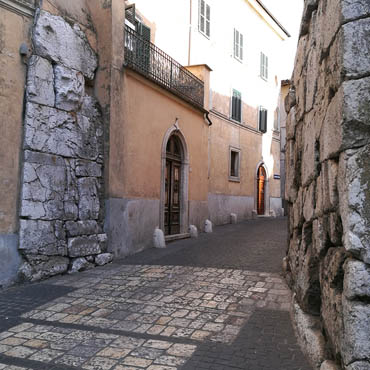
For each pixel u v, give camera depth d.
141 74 9.82
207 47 16.88
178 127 11.95
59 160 7.71
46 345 4.23
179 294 6.04
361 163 2.53
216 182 17.19
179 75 12.24
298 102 5.14
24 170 6.98
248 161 20.36
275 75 24.05
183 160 12.62
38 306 5.60
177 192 12.41
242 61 19.97
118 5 9.20
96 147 8.70
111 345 4.20
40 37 7.43
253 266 7.71
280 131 24.80
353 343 2.42
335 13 2.88
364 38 2.61
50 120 7.55
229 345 4.11
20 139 7.03
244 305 5.42
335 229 2.97
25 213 6.93
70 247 7.71
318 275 3.74
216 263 8.12
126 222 9.35
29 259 6.96
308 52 4.32
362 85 2.58
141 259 8.92
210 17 17.17
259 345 4.08
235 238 12.13
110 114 8.87
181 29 15.42
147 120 10.34
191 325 4.75
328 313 3.12
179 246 10.66
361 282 2.43
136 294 6.11
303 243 4.22
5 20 6.86
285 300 5.55
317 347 3.30
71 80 8.06
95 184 8.60
